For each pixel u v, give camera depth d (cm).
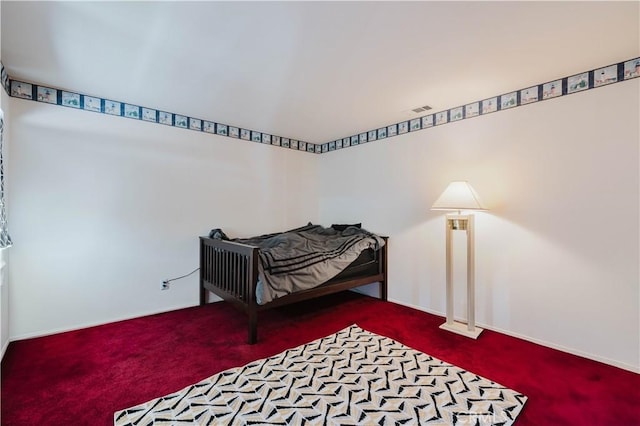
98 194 292
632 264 215
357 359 226
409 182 359
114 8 164
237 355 231
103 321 294
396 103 304
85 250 285
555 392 185
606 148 226
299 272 286
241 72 240
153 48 205
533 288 261
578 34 187
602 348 226
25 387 186
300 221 457
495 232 284
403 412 167
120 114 304
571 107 242
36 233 262
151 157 323
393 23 177
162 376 200
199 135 357
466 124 306
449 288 289
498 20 174
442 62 223
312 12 167
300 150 458
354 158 427
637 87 214
